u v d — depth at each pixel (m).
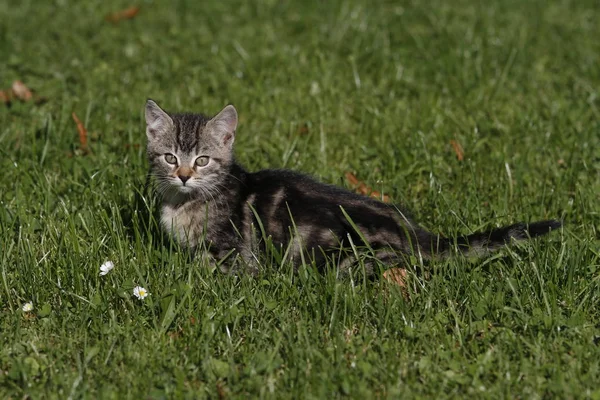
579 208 9.75
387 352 7.40
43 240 8.95
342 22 15.75
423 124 11.86
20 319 7.86
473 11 16.62
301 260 8.72
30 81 13.43
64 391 6.90
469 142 11.37
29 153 11.08
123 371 7.20
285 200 8.91
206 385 7.11
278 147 11.34
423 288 8.10
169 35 15.70
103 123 11.80
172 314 7.77
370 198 9.15
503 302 7.96
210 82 13.52
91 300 8.09
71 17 16.62
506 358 7.27
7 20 16.33
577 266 8.35
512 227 8.59
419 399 6.82
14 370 7.12
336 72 13.93
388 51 14.52
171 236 8.85
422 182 10.62
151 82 13.59
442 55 14.16
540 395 6.92
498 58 14.29
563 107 12.37
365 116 12.25
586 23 16.09
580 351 7.29
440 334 7.64
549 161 10.93
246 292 8.08
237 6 17.22
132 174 10.32
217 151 9.01
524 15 16.45
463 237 8.72
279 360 7.25
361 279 8.48
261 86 13.25
